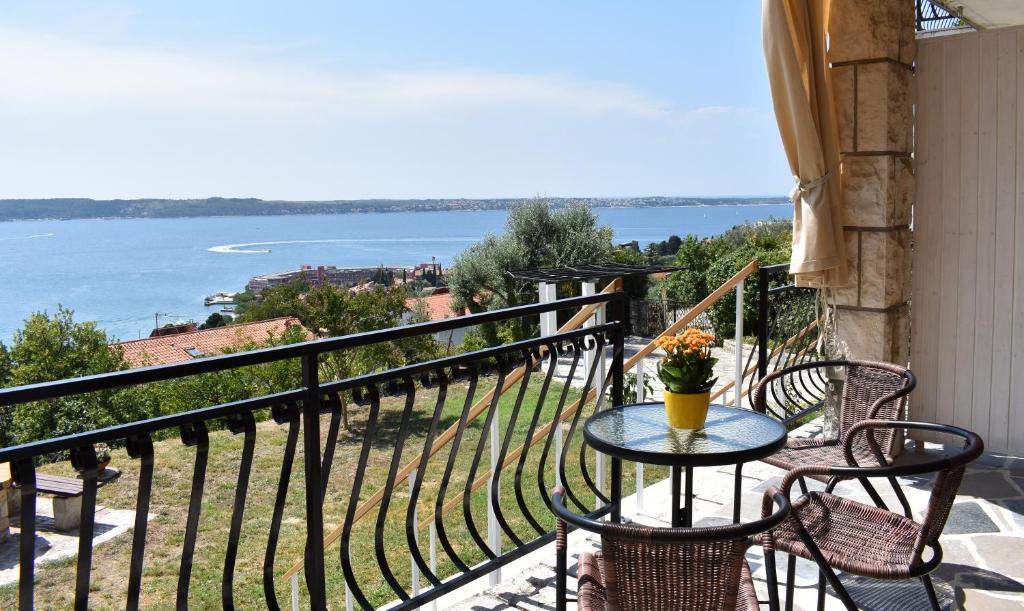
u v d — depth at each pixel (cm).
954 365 414
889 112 396
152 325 6800
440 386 245
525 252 1995
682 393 225
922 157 416
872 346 412
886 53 393
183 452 1111
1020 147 388
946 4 573
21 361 1850
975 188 402
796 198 406
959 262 409
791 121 392
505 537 682
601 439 219
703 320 1464
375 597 607
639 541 142
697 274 1870
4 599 633
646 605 150
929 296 420
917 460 410
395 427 1254
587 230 2062
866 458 282
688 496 246
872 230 406
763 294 466
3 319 7138
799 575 286
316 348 189
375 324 1447
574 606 266
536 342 272
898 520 223
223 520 834
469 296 2000
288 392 191
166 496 909
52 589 656
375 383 218
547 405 1213
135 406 1411
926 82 411
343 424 1289
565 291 1580
